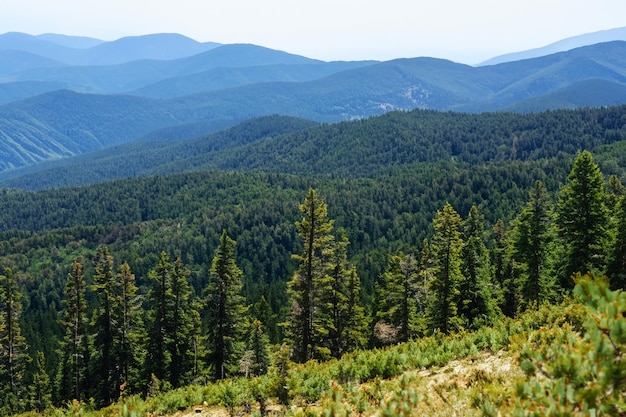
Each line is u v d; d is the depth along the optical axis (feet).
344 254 121.60
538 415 16.10
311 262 96.07
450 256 109.40
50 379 199.93
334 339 123.13
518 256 123.03
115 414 54.13
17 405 145.48
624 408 14.48
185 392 59.62
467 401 30.22
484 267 143.54
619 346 15.35
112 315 132.36
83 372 148.77
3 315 144.25
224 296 114.42
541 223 115.96
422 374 45.37
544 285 115.55
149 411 54.80
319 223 95.25
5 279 144.15
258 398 52.39
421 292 126.31
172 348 130.31
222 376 114.83
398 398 28.58
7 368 145.69
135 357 131.85
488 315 117.91
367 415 34.06
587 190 98.94
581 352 16.99
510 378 33.78
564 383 16.48
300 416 33.06
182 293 129.29
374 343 140.67
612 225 102.47
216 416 50.26
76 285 140.67
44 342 245.86
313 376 52.47
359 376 48.85
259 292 278.46
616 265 96.68
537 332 41.98
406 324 118.83
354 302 126.93
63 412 64.18
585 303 16.47
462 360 46.98
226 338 113.91
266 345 106.32
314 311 97.91
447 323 109.91
